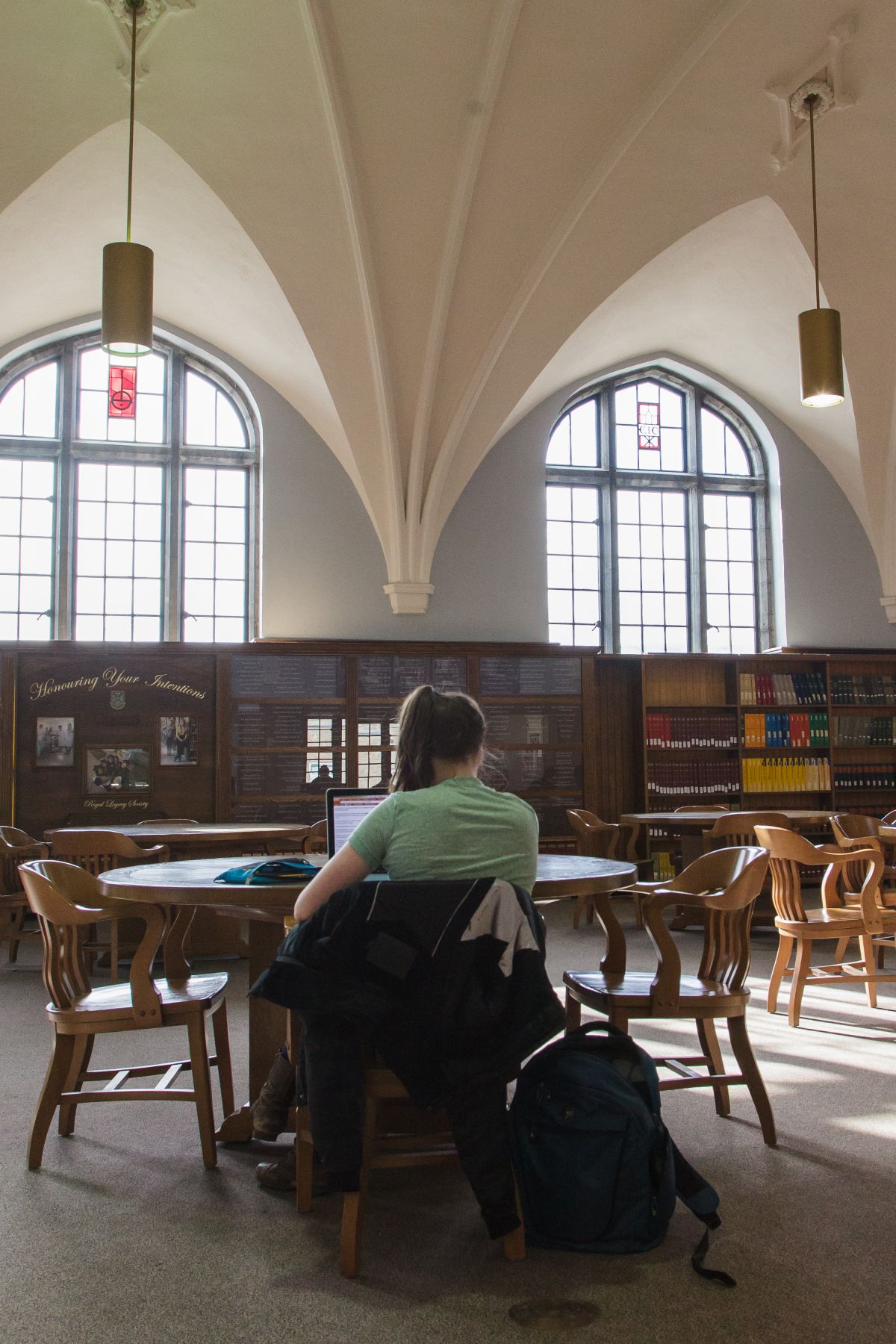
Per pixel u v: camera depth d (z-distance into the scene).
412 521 9.61
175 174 7.46
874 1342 2.08
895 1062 4.19
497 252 8.10
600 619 10.86
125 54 6.34
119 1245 2.56
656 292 9.46
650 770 10.02
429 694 2.71
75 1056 3.32
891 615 11.08
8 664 8.33
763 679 10.32
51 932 3.11
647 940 7.31
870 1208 2.74
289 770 8.98
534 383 9.42
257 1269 2.43
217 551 9.95
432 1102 2.37
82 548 9.66
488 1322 2.17
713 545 11.25
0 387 9.66
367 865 2.51
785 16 6.38
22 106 6.64
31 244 8.08
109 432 9.83
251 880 2.98
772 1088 3.84
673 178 7.61
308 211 7.63
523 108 6.96
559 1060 2.63
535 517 10.36
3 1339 2.12
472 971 2.35
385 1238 2.60
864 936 5.27
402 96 6.80
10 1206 2.80
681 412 11.35
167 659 8.74
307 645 9.08
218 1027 3.46
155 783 8.62
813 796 10.48
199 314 9.41
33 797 8.34
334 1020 2.43
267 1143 3.32
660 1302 2.25
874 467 10.51
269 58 6.46
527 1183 2.56
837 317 5.67
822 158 7.54
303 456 9.82
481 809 2.53
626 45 6.56
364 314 8.38
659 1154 2.53
